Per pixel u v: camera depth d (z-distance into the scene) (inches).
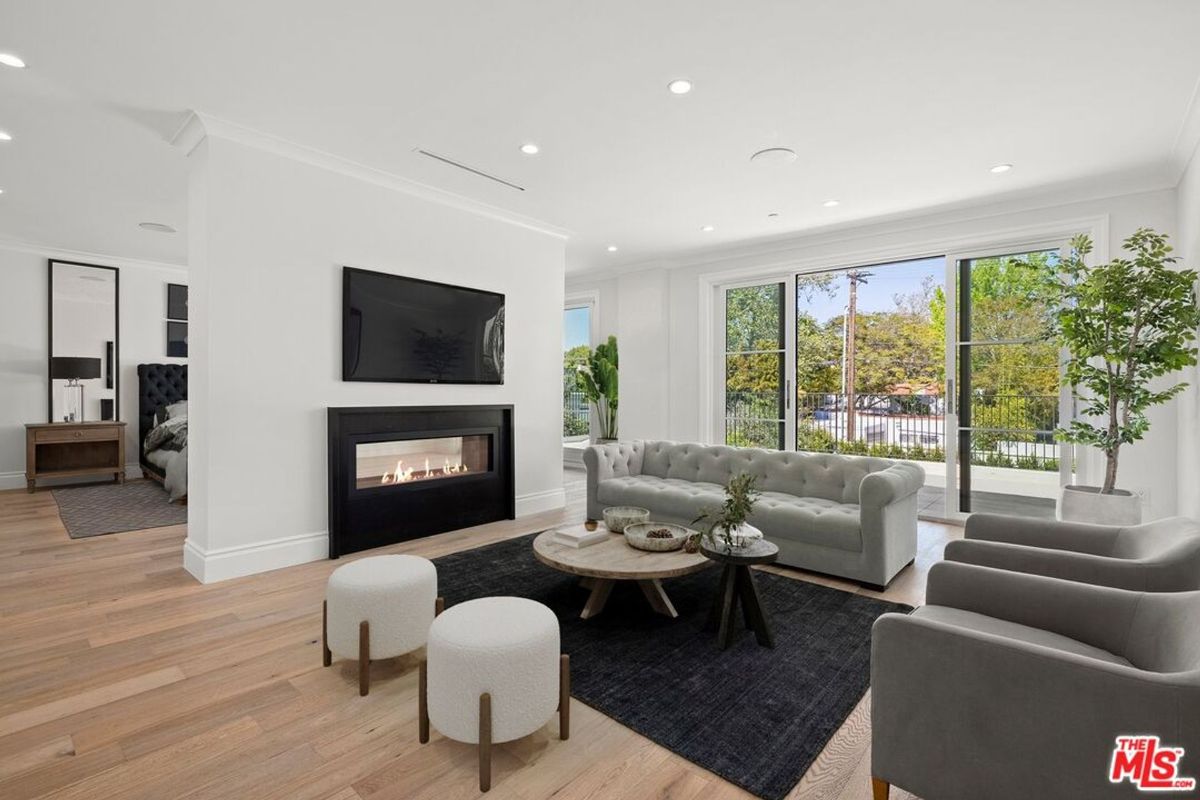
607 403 293.3
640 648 99.3
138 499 217.2
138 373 263.7
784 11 86.4
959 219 183.5
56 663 91.6
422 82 107.3
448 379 172.6
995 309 181.2
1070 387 167.9
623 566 104.1
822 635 104.6
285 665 91.7
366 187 152.8
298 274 139.9
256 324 132.9
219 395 127.7
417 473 168.9
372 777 65.7
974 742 52.2
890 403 213.8
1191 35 91.5
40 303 240.8
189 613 111.1
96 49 96.2
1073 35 91.9
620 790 64.2
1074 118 120.3
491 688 64.9
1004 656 50.8
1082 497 132.0
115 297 258.4
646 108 117.3
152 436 249.0
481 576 134.4
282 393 137.7
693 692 84.7
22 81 106.2
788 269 223.8
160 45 95.1
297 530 141.2
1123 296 126.2
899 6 85.0
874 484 126.3
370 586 85.1
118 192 166.2
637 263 263.3
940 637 54.0
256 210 132.3
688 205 179.2
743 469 172.2
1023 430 176.9
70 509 200.5
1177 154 136.0
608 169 150.0
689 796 63.4
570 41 94.3
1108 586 73.6
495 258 187.3
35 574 133.3
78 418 249.9
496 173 153.6
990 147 135.2
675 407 256.7
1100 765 46.7
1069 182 157.3
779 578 136.4
